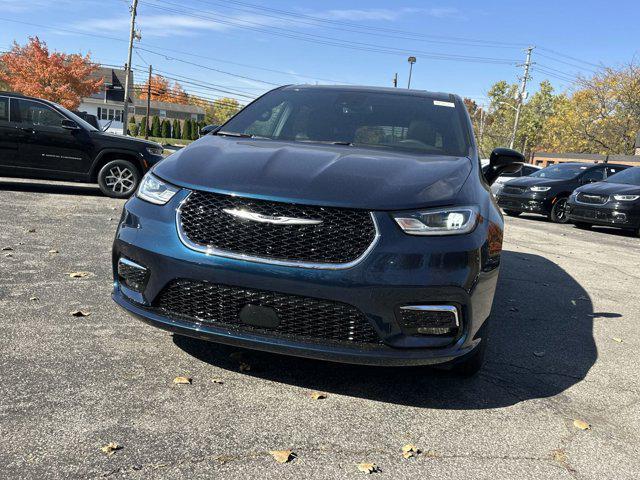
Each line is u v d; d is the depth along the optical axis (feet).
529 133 242.58
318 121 12.95
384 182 9.14
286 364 10.37
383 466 7.40
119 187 33.06
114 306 12.79
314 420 8.45
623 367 11.91
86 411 8.07
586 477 7.56
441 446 8.04
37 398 8.30
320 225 8.45
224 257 8.54
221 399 8.82
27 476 6.50
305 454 7.51
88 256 17.47
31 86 141.38
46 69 142.10
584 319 15.49
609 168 47.37
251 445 7.61
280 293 8.45
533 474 7.52
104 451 7.13
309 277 8.32
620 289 19.83
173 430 7.79
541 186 45.55
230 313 8.75
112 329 11.36
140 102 307.78
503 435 8.49
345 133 12.46
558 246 29.89
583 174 46.65
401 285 8.32
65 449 7.10
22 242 18.72
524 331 13.88
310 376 9.98
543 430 8.76
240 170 9.26
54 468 6.70
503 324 14.32
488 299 9.48
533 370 11.27
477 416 9.04
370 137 12.35
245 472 6.98
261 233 8.51
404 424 8.58
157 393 8.82
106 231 21.95
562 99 209.26
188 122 239.71
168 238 8.93
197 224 8.82
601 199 39.63
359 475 7.14
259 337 8.58
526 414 9.25
